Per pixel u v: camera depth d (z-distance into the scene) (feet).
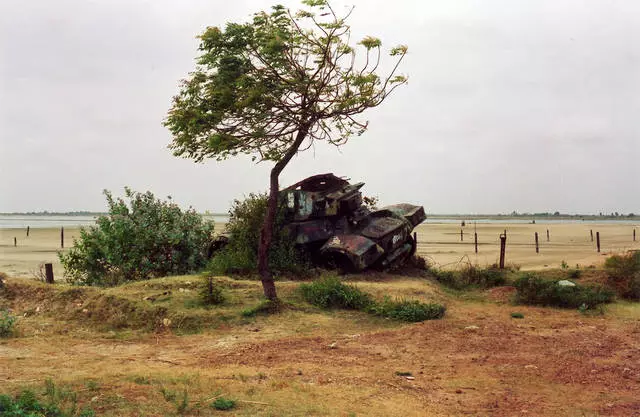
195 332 38.04
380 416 20.97
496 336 36.52
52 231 227.81
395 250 62.49
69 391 22.09
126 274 55.72
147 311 40.50
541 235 191.42
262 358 30.66
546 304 49.65
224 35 40.52
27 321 40.78
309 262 58.08
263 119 40.78
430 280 60.80
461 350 32.94
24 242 151.94
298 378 26.27
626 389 25.79
